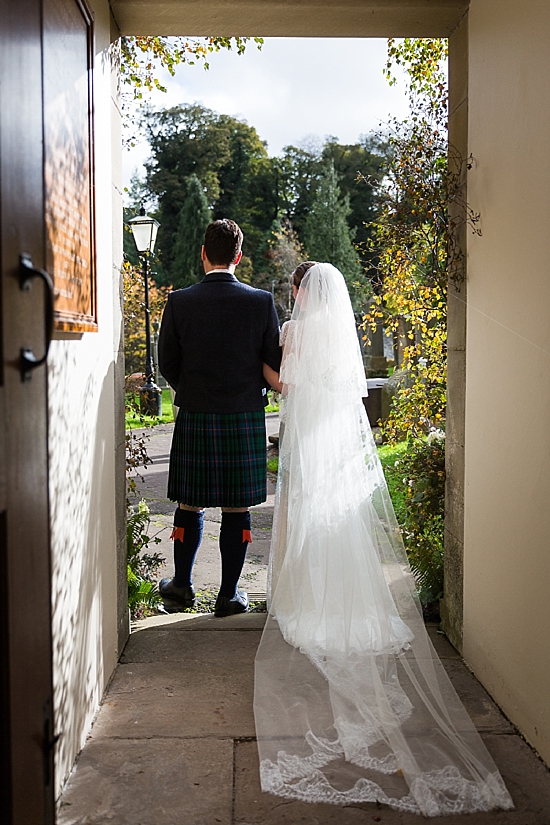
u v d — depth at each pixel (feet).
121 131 10.53
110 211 9.47
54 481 6.41
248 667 9.54
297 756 7.27
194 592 12.47
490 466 8.77
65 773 6.84
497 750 7.49
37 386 4.93
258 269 107.04
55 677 6.45
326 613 9.01
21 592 4.62
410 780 6.77
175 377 11.59
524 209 7.73
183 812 6.45
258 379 11.37
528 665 7.61
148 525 17.37
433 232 10.83
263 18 10.08
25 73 4.78
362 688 8.27
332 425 9.82
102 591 8.69
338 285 10.19
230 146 118.11
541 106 7.27
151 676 9.29
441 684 8.75
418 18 10.12
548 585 7.11
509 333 8.18
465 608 9.79
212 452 11.10
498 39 8.51
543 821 6.33
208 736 7.77
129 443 12.37
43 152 5.18
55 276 6.08
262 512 19.02
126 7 9.65
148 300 34.19
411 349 13.06
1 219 4.25
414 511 12.05
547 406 7.16
